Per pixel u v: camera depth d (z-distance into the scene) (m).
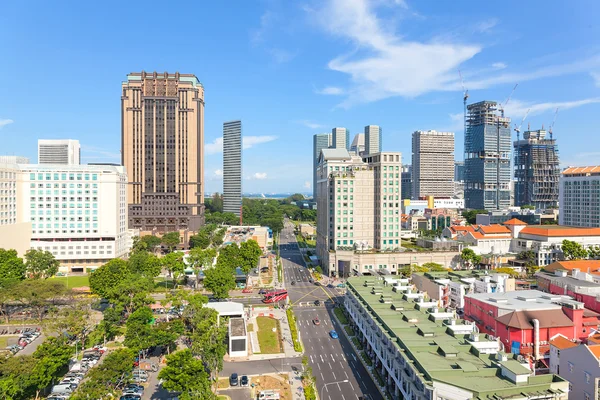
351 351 142.12
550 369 115.88
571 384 106.44
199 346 119.31
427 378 90.62
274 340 150.62
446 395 85.44
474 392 83.06
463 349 104.69
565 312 129.38
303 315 181.25
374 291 161.75
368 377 122.44
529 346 122.38
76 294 193.38
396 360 108.06
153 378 119.50
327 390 114.12
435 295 172.62
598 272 190.00
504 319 127.06
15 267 199.62
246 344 138.50
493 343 105.38
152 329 134.88
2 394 91.88
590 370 100.38
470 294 151.38
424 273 194.75
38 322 162.25
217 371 116.81
